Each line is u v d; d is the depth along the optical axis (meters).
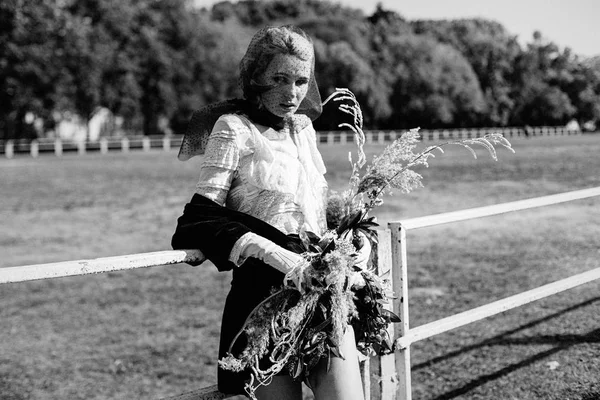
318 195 2.30
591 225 10.66
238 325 2.19
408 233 10.94
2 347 6.30
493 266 8.28
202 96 61.72
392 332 2.84
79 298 7.97
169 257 2.23
